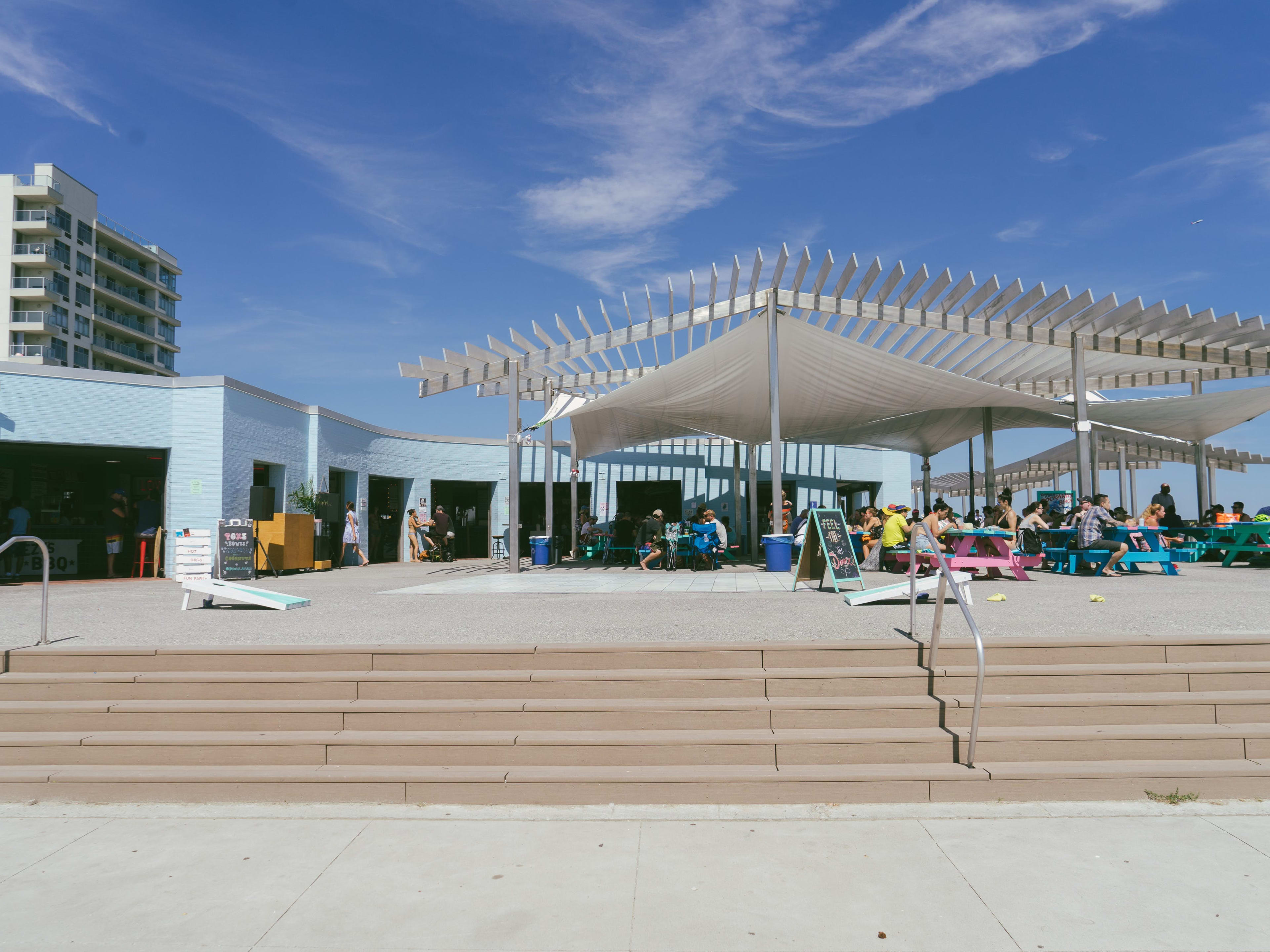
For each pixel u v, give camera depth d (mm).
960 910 3041
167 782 4363
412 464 23125
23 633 6309
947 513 13188
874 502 25125
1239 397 15359
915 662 5070
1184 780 4172
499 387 17375
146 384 15320
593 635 5762
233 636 6051
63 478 17281
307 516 17000
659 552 15203
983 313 13039
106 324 63000
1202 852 3541
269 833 3916
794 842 3711
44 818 4148
